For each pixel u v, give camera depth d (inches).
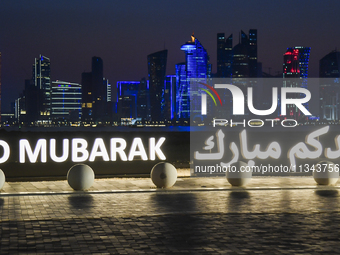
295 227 448.1
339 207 569.3
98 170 1109.1
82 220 486.9
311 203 603.5
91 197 665.6
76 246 370.9
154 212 535.8
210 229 439.5
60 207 573.9
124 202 616.4
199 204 597.0
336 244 376.8
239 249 360.2
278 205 586.6
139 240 393.4
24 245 374.3
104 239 397.1
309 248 362.9
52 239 396.8
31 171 1091.3
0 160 944.3
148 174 1006.4
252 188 752.3
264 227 448.5
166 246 370.9
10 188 759.7
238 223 469.1
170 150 1713.8
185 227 449.4
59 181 874.8
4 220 484.1
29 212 536.1
